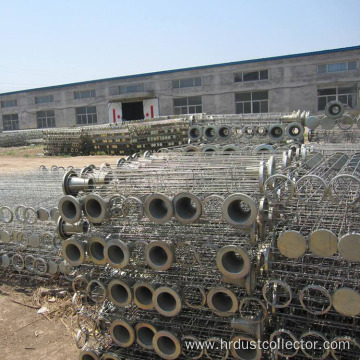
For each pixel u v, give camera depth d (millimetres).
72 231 4004
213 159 5078
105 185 4055
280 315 3549
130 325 3797
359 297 2943
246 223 3170
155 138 21578
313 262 3600
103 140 23359
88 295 4016
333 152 6020
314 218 3592
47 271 5676
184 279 3791
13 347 4344
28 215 5414
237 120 14125
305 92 34438
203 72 38156
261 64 35625
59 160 21422
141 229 3895
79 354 4059
